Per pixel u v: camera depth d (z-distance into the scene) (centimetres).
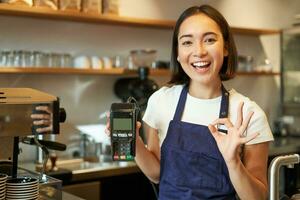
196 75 144
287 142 397
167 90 163
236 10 431
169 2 375
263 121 140
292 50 448
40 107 139
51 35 309
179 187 147
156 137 162
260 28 451
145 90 301
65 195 174
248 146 140
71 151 320
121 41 346
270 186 104
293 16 480
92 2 292
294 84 450
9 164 156
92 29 329
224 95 150
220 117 147
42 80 308
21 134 136
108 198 282
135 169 291
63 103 318
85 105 330
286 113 467
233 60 152
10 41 291
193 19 142
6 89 147
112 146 139
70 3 281
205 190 144
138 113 146
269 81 461
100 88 337
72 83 323
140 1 356
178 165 148
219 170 143
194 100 153
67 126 319
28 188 138
